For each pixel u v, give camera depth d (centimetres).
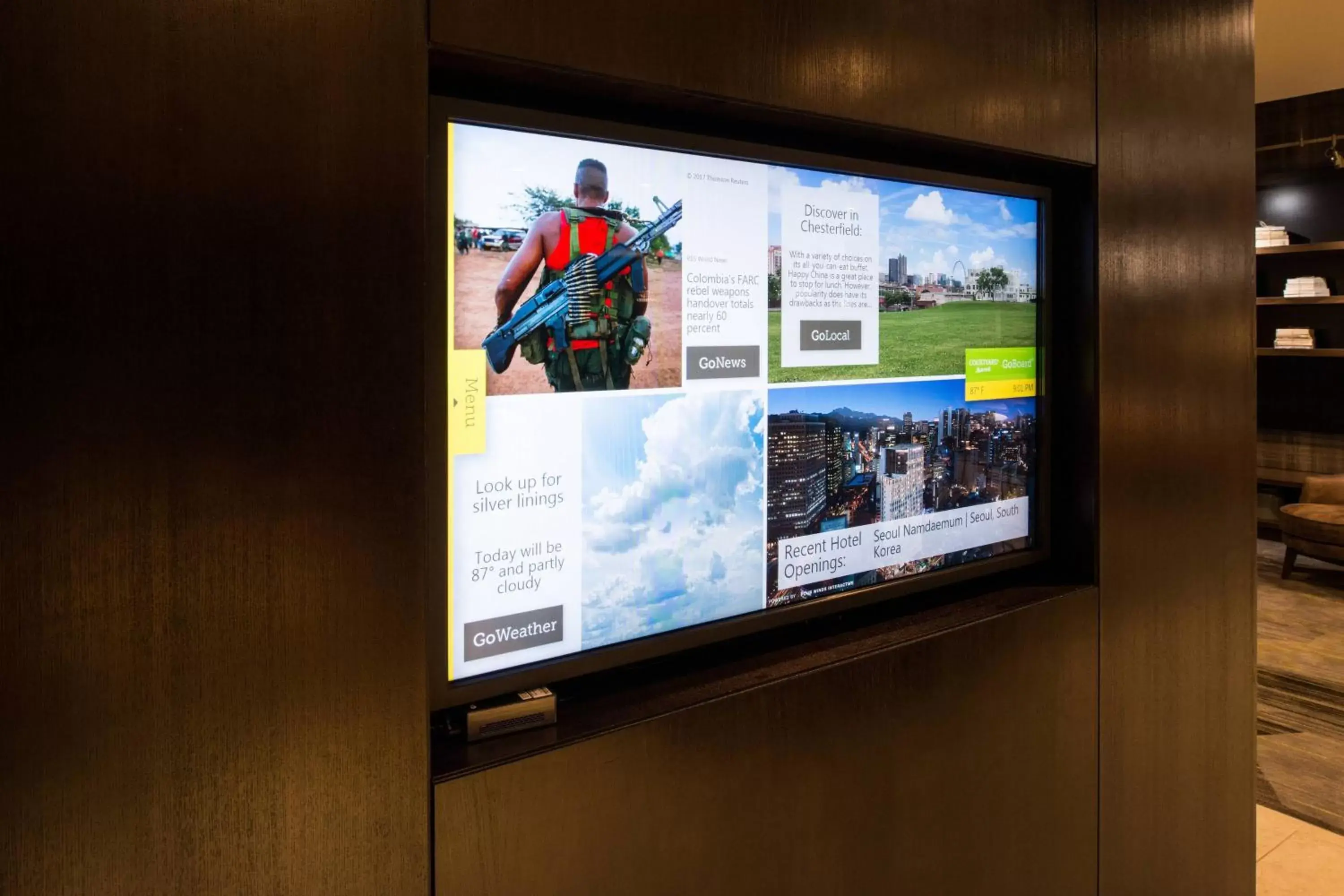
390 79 103
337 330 101
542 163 123
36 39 83
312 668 101
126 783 91
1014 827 183
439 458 114
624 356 132
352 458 102
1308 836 275
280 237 97
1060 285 200
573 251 126
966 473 182
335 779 103
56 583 87
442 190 113
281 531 98
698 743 135
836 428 160
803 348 153
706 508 143
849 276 159
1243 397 234
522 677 124
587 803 124
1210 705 230
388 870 107
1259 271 691
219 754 96
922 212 170
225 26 93
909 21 155
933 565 177
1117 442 200
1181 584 219
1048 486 198
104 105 87
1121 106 196
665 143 133
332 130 99
